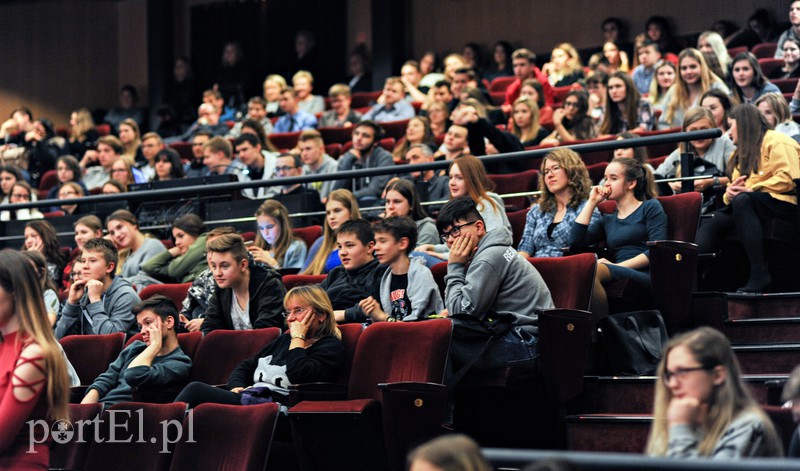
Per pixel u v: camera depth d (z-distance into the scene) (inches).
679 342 157.6
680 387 156.0
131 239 366.6
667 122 433.1
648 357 255.0
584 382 253.6
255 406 224.1
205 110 619.2
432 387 222.1
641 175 289.1
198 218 359.3
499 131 385.1
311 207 385.1
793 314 279.1
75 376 272.1
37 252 322.7
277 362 252.5
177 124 692.7
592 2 676.1
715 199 315.3
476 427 255.6
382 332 242.4
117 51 822.5
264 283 286.8
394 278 273.0
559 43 688.4
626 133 382.3
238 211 388.5
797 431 173.2
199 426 227.9
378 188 411.5
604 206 314.7
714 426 154.0
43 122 607.8
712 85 426.6
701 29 637.9
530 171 366.0
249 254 289.0
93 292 311.4
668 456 153.8
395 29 721.6
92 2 818.8
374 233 283.6
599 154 403.2
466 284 247.4
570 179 297.9
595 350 259.9
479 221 254.7
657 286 264.8
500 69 654.5
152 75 782.5
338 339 251.6
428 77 606.5
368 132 423.2
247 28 781.3
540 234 299.4
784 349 257.4
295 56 769.6
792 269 301.3
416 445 213.3
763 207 295.1
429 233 315.3
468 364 238.8
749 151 302.0
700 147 335.0
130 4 824.3
